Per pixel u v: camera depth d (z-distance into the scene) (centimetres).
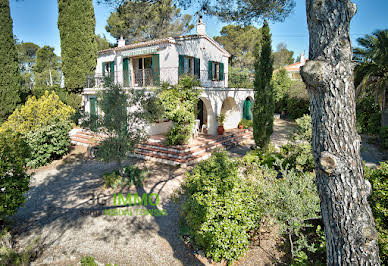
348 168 294
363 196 301
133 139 947
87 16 1869
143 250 573
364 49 1731
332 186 301
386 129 1438
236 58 3297
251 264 516
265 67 1241
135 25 2772
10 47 1537
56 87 2214
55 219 713
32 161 1143
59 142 1266
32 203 820
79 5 1820
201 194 547
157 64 1541
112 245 592
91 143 1445
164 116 1198
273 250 555
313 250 469
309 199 484
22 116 1192
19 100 1598
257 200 552
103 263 529
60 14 1833
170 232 644
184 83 1215
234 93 1780
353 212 296
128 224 682
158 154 1242
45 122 1223
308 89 319
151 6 1106
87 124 912
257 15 958
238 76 2214
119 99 902
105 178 968
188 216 561
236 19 1009
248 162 987
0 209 585
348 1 288
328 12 294
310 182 518
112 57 1923
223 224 510
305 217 491
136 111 959
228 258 502
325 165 295
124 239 616
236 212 514
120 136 888
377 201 485
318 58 302
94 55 1945
